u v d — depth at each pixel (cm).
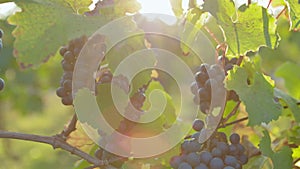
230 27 105
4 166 379
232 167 99
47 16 97
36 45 96
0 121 368
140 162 106
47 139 102
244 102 101
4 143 382
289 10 111
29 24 97
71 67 101
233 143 103
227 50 106
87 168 103
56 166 340
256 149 121
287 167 107
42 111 350
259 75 104
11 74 303
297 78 178
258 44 105
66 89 101
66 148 102
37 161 378
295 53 263
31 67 96
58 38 95
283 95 116
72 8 101
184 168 99
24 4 97
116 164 105
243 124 129
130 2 98
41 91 328
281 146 126
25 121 434
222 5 104
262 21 105
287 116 125
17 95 321
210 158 99
